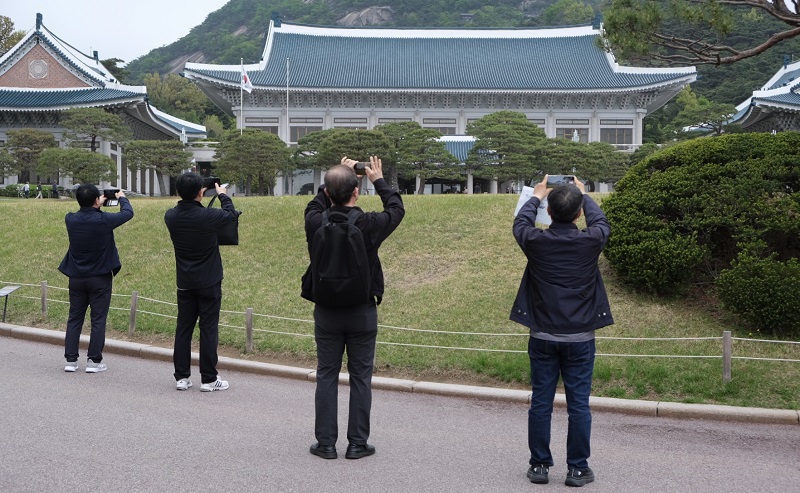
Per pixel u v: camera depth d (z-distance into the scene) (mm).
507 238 15234
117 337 11258
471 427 7070
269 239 16203
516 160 46000
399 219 5758
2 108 51344
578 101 64250
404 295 12445
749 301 9633
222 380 8703
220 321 11578
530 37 70812
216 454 5875
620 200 11922
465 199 18891
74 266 8914
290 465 5656
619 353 9562
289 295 12891
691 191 11344
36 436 6227
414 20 152875
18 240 17688
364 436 5906
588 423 5289
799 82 48750
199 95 121938
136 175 61156
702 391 8125
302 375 9102
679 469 5844
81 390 8008
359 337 5816
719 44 13305
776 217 10391
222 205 8031
